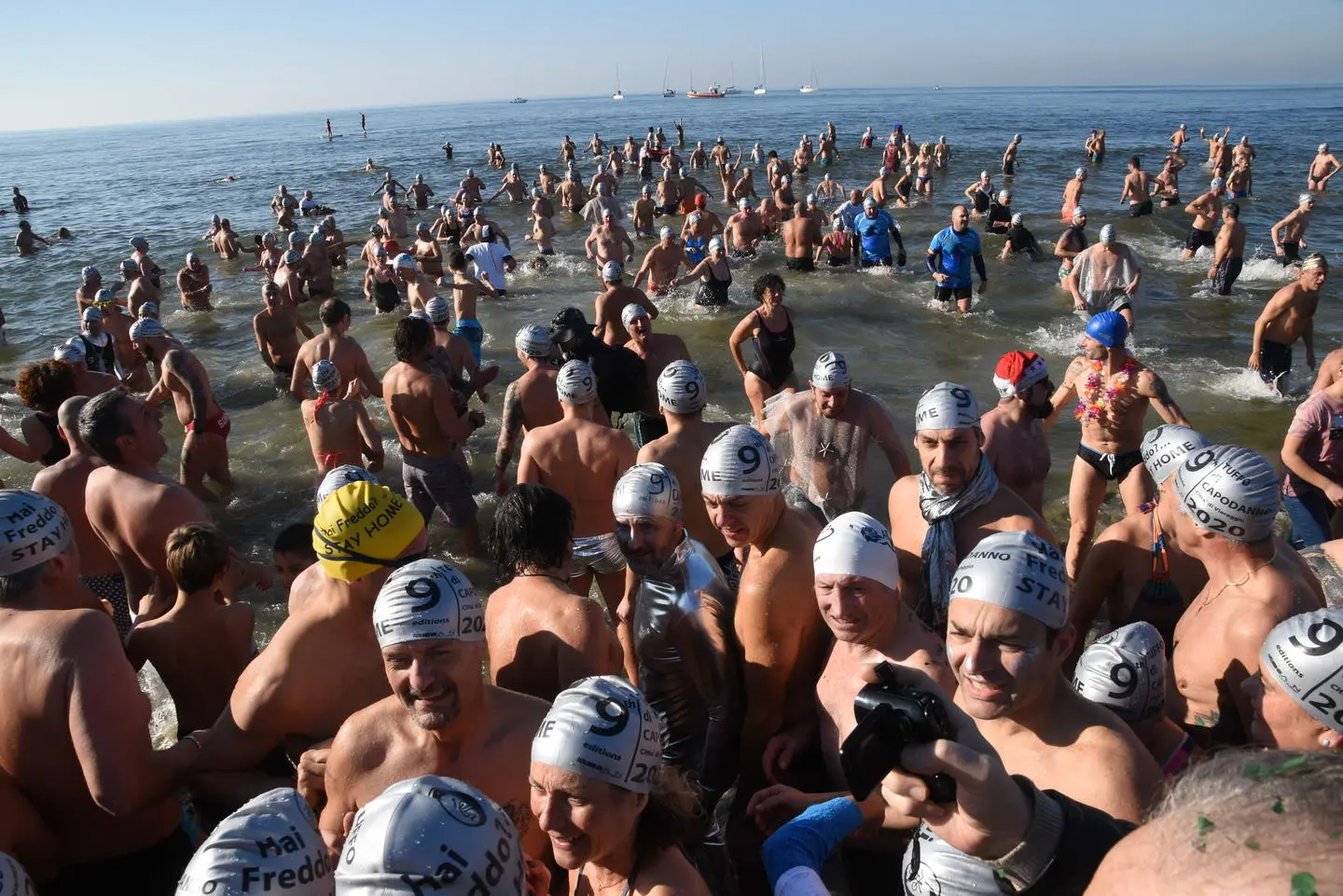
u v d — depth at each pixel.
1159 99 155.12
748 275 16.78
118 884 2.99
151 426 4.44
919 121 75.44
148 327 9.94
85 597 3.10
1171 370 10.59
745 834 3.10
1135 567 3.75
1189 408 9.41
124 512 4.31
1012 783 1.54
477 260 15.72
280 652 2.92
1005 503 3.60
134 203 37.22
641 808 2.04
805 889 1.91
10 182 57.56
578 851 2.01
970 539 3.60
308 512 7.70
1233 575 2.89
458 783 1.81
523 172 41.03
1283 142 46.31
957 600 2.15
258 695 2.91
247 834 1.63
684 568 3.34
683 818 2.14
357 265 20.03
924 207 24.91
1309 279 9.25
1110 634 2.73
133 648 3.52
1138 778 2.06
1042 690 2.19
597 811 1.96
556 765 1.96
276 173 48.44
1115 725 2.17
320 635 2.92
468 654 2.42
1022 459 5.09
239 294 17.36
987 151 42.00
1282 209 22.84
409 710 2.45
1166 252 17.94
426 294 12.82
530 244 21.36
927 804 1.58
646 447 4.80
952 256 13.40
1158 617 3.70
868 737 1.54
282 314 11.02
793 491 5.14
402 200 32.25
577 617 3.07
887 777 1.60
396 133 94.44
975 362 11.38
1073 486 6.02
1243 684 2.35
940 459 3.52
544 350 6.38
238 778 2.97
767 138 57.16
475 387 9.27
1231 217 13.92
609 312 10.06
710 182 33.41
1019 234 17.00
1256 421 9.02
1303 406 5.39
